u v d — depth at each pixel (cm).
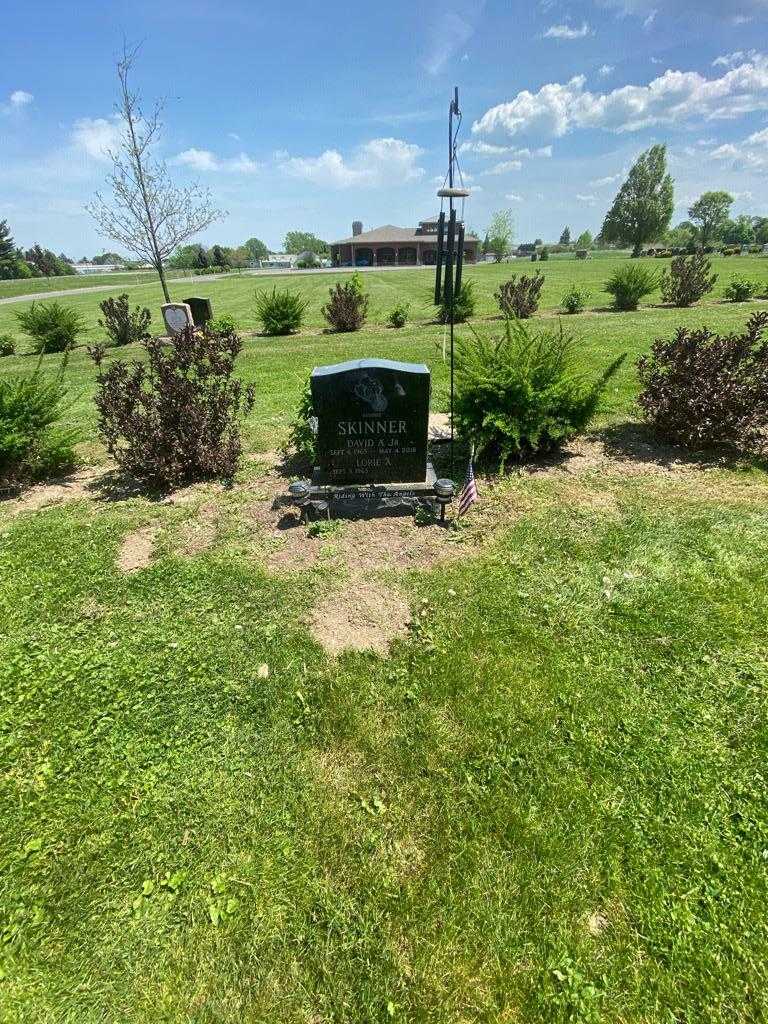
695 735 312
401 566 479
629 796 283
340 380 534
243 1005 215
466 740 317
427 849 264
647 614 405
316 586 455
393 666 371
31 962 231
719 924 232
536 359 665
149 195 1647
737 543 489
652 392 689
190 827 278
